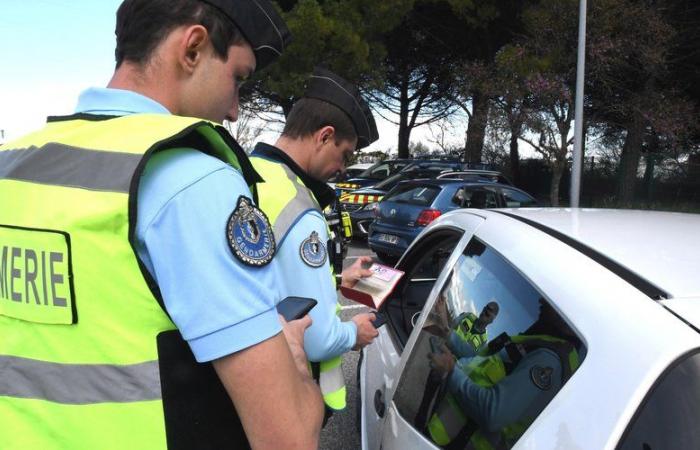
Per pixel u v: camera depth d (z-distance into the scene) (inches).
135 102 36.5
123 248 31.0
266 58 41.4
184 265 30.9
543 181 731.4
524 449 41.9
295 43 543.8
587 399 39.5
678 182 588.1
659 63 445.1
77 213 31.0
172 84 37.6
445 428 57.7
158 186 31.7
